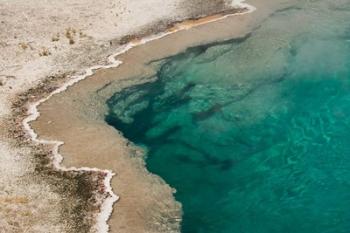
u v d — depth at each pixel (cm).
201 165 2292
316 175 2258
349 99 2661
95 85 2670
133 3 3344
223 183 2209
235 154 2361
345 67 2839
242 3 3384
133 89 2692
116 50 2920
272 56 2906
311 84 2748
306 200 2134
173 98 2670
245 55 2917
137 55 2886
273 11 3297
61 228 1892
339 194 2162
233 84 2748
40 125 2414
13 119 2447
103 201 2016
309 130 2489
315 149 2391
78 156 2245
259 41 3014
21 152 2255
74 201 2012
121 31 3072
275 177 2247
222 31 3094
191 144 2408
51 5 3312
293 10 3309
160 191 2108
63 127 2411
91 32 3061
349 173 2262
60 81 2689
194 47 2969
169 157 2327
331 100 2656
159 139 2423
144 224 1938
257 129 2498
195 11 3275
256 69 2833
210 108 2614
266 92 2702
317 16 3244
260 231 1997
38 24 3117
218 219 2036
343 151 2377
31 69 2762
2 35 3022
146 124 2511
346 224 2027
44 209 1975
